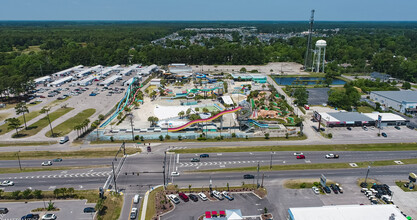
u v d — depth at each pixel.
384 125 187.75
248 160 140.38
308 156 145.50
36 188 115.31
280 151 150.62
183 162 137.88
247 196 111.88
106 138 164.25
